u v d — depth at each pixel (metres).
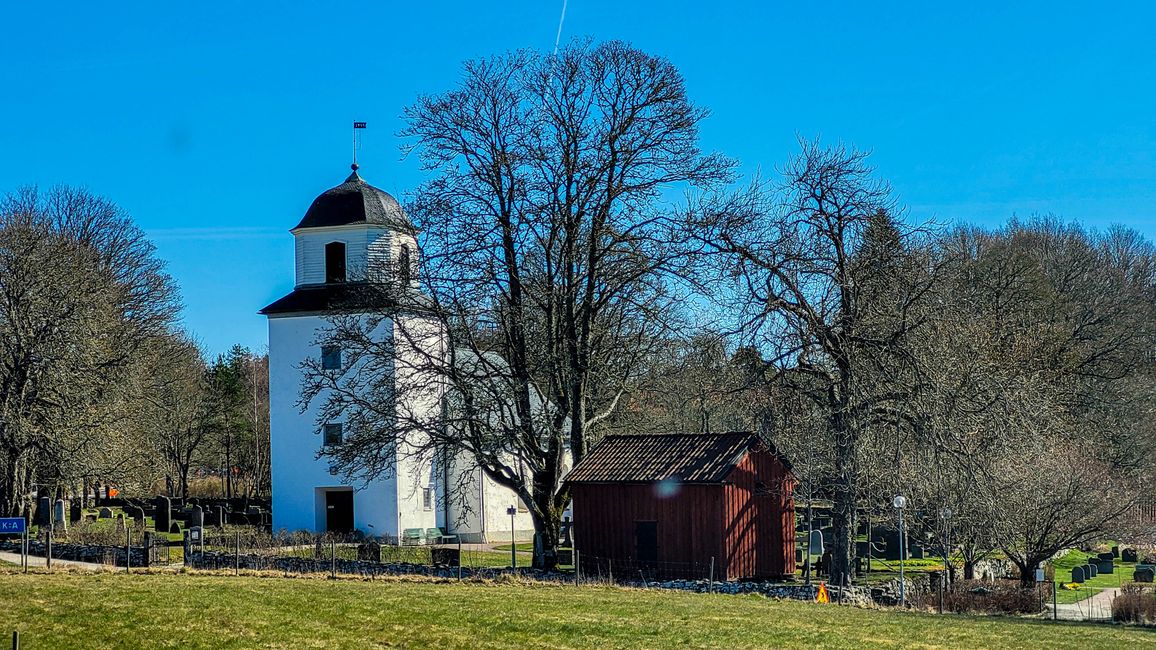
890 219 40.94
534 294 44.94
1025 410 41.78
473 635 24.06
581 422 46.06
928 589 40.84
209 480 112.50
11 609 25.09
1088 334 71.88
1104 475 48.12
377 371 54.84
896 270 40.66
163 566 41.62
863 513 44.12
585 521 44.75
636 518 43.75
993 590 39.59
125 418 60.94
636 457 45.16
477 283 43.78
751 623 27.52
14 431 55.06
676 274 43.25
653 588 37.50
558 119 44.12
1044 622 32.84
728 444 44.22
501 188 44.47
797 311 40.50
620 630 25.27
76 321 56.78
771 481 45.22
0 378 56.28
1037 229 90.06
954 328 44.72
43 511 58.03
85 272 59.62
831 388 41.19
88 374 57.88
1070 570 57.66
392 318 45.75
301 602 27.59
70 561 44.16
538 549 45.72
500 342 46.28
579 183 44.34
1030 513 43.31
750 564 43.41
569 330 44.91
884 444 40.88
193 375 88.50
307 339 61.38
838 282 40.50
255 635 23.30
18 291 56.25
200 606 26.20
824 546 54.31
